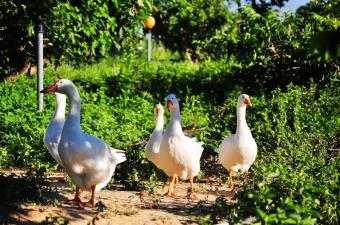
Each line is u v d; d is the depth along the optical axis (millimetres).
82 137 9891
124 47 22594
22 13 15977
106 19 17859
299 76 19625
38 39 16281
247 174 12414
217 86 21406
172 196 11367
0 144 14578
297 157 12102
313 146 13445
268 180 9500
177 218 9508
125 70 27094
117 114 17625
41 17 16094
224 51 20328
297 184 9148
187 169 11383
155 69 27594
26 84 20531
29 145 13812
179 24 37656
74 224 8898
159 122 12133
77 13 16984
